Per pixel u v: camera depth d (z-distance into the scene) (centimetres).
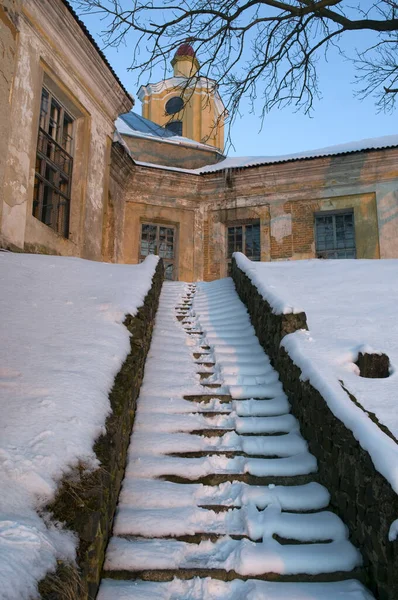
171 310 897
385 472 293
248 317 802
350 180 1658
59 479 257
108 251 1590
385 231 1595
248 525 357
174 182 1778
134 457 431
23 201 938
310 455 436
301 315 584
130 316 559
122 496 383
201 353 680
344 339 561
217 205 1814
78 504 251
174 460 430
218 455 446
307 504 385
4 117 833
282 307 593
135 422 480
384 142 1741
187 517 365
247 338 726
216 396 545
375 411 380
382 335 583
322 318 657
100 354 428
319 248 1702
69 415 312
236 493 400
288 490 397
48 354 406
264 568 322
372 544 308
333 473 383
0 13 816
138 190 1758
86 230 1207
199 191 1819
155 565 322
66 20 1069
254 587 307
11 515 219
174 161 1942
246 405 522
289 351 536
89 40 1151
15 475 245
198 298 991
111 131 1406
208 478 416
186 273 1778
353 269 989
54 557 210
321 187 1689
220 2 1066
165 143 1927
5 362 374
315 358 485
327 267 1027
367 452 319
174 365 634
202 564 329
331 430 390
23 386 338
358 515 333
